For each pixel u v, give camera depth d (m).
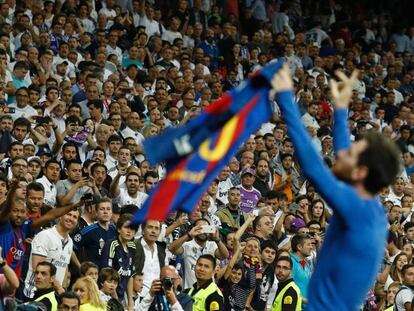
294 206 35.56
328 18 64.31
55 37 44.41
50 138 35.44
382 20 67.25
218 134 11.04
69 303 21.91
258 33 55.97
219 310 26.23
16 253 25.02
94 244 26.70
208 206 32.34
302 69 52.03
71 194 28.47
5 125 33.12
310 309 11.67
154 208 10.74
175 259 29.14
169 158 10.94
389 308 29.98
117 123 37.81
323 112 49.34
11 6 45.00
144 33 48.44
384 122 54.16
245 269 29.03
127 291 26.56
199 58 50.66
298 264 29.75
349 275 11.45
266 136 40.78
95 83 39.62
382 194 40.34
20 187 25.30
